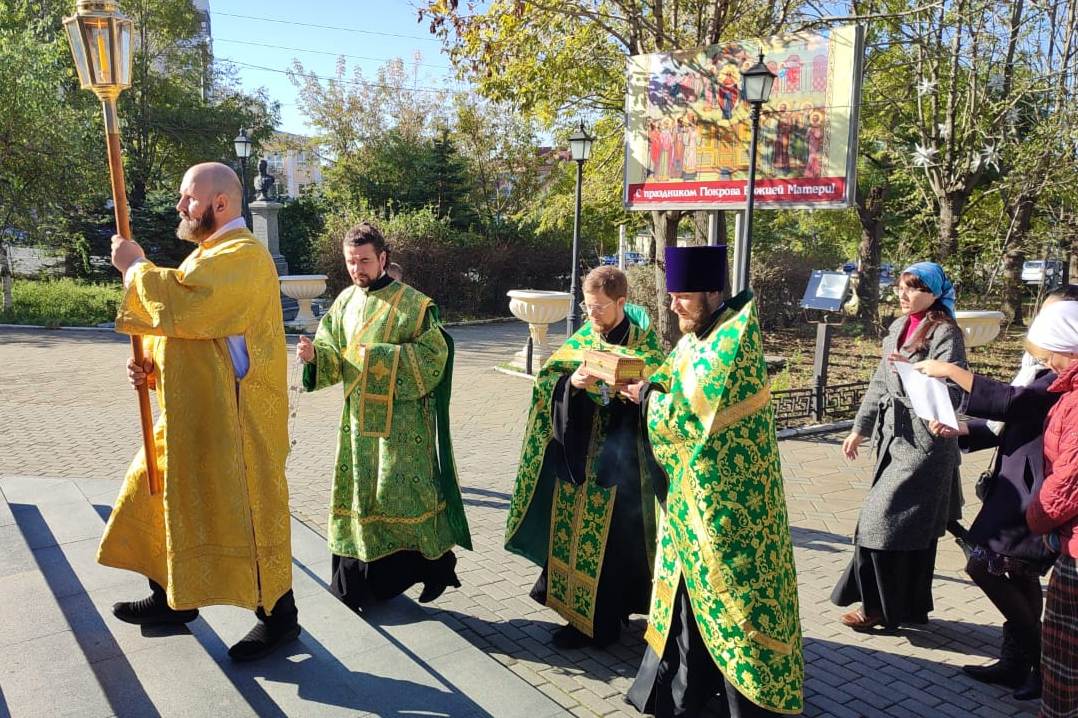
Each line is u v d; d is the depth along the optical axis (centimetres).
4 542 411
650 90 1050
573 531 396
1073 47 1405
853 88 898
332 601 394
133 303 287
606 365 335
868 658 401
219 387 299
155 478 315
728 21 1170
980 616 451
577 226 1110
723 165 1000
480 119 3269
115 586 393
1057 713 289
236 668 331
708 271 296
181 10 2859
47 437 834
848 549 558
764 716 298
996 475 353
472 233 2466
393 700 311
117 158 303
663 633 322
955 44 1480
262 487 309
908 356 400
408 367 399
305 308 1684
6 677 297
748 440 290
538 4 1150
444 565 423
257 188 2064
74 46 296
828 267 2145
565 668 383
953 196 1576
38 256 2534
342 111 3431
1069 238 1477
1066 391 298
